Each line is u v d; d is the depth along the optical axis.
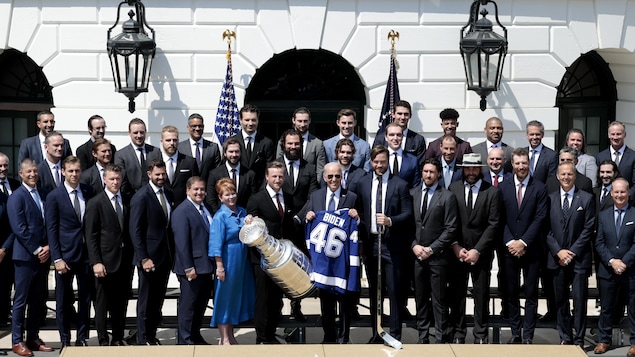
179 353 11.43
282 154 13.53
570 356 11.50
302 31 15.44
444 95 15.66
